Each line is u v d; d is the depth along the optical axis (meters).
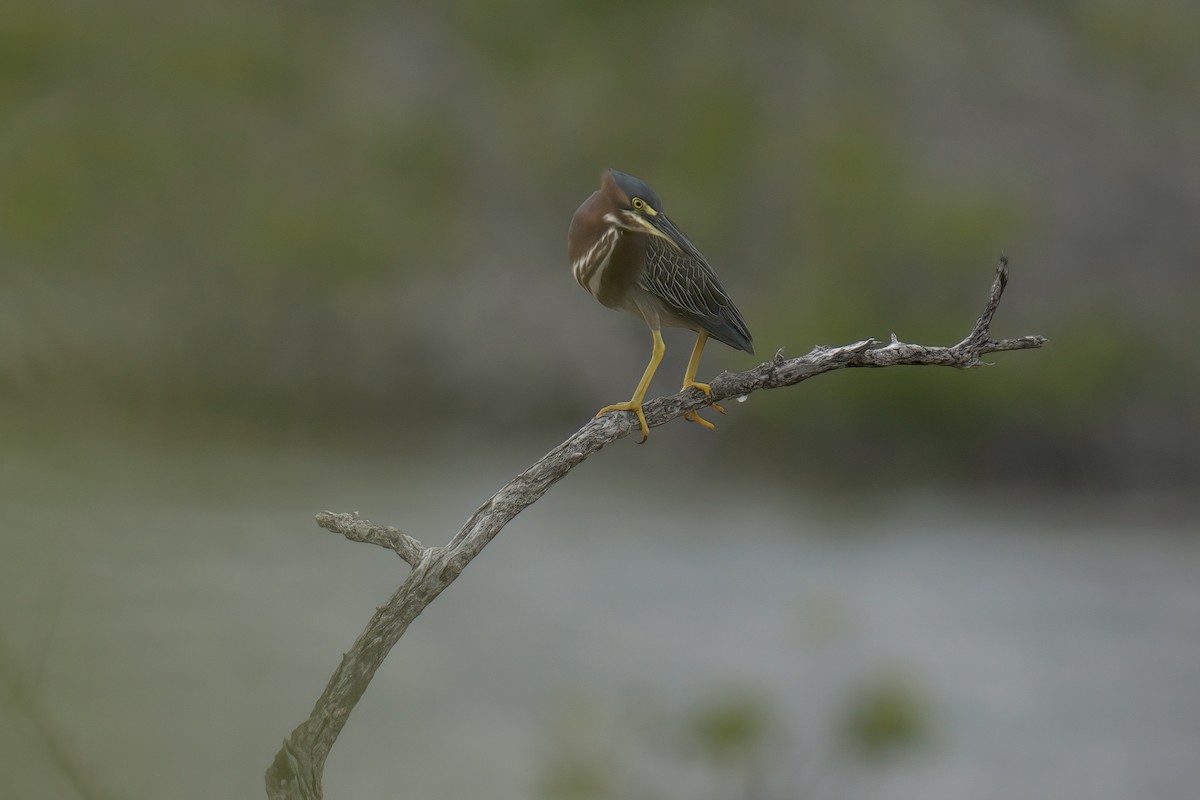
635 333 20.78
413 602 2.46
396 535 2.51
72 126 19.53
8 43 19.20
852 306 20.44
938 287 21.19
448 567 2.47
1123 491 18.50
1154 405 19.05
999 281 2.71
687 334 20.36
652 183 23.11
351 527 2.53
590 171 23.53
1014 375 18.86
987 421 19.25
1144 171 22.72
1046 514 16.47
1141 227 22.19
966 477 19.09
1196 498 18.02
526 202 23.27
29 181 15.32
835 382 19.42
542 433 20.56
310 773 2.34
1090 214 22.30
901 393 19.23
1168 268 21.67
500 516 2.58
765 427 19.70
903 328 20.45
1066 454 18.97
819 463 19.55
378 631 2.43
